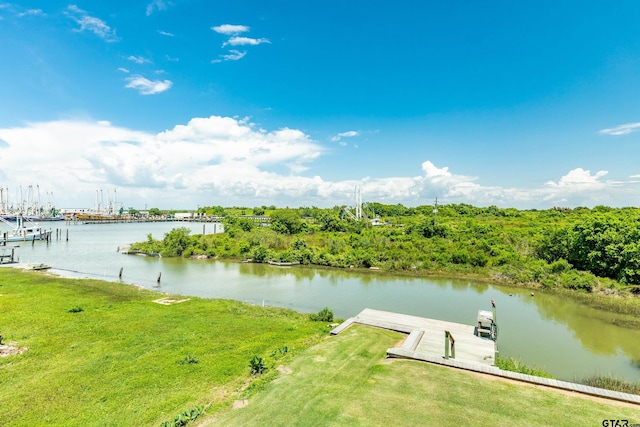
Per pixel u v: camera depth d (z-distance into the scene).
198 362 16.19
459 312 28.67
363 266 47.56
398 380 13.50
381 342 18.06
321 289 36.06
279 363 15.63
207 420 11.33
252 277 42.00
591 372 18.19
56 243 78.75
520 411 11.35
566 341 22.66
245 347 18.06
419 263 45.66
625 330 24.78
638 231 35.50
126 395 13.27
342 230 77.75
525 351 21.03
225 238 61.84
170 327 21.28
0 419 11.71
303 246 56.34
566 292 34.59
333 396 12.40
